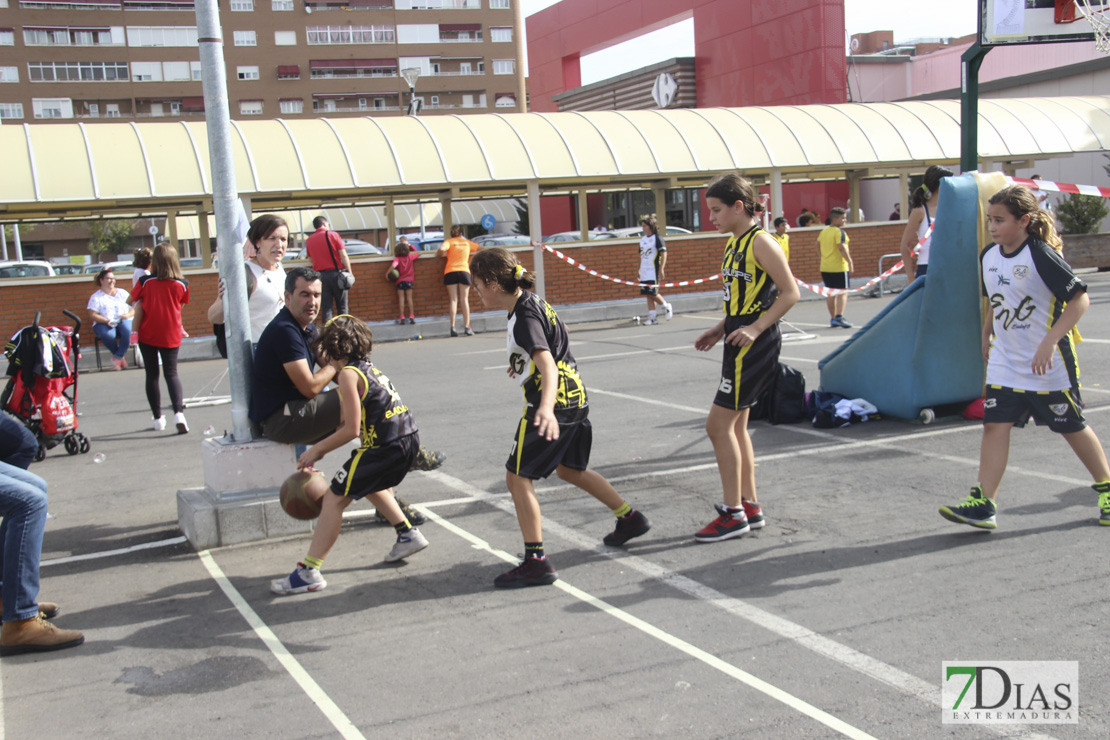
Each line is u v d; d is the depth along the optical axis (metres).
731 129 19.03
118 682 3.60
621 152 17.81
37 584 3.96
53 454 8.13
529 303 4.30
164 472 7.21
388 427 4.46
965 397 7.36
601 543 4.98
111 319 12.86
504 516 5.59
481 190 18.81
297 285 5.00
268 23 76.56
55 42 71.88
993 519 4.73
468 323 16.56
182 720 3.27
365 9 78.69
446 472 6.71
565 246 17.80
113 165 14.68
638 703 3.22
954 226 7.01
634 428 7.88
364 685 3.47
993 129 20.56
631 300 18.34
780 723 3.04
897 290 20.34
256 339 5.58
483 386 10.65
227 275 5.25
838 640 3.64
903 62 32.72
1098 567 4.24
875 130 19.97
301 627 4.05
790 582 4.27
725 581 4.33
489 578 4.55
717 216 4.73
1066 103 21.98
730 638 3.71
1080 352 10.30
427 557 4.91
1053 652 3.45
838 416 7.38
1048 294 4.52
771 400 7.74
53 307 14.45
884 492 5.62
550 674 3.47
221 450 5.24
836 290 14.12
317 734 3.12
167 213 15.66
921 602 3.96
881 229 20.17
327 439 4.38
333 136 16.38
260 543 5.26
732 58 31.58
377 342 16.25
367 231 41.62
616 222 29.38
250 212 15.68
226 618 4.20
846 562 4.49
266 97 77.06
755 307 4.66
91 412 10.37
